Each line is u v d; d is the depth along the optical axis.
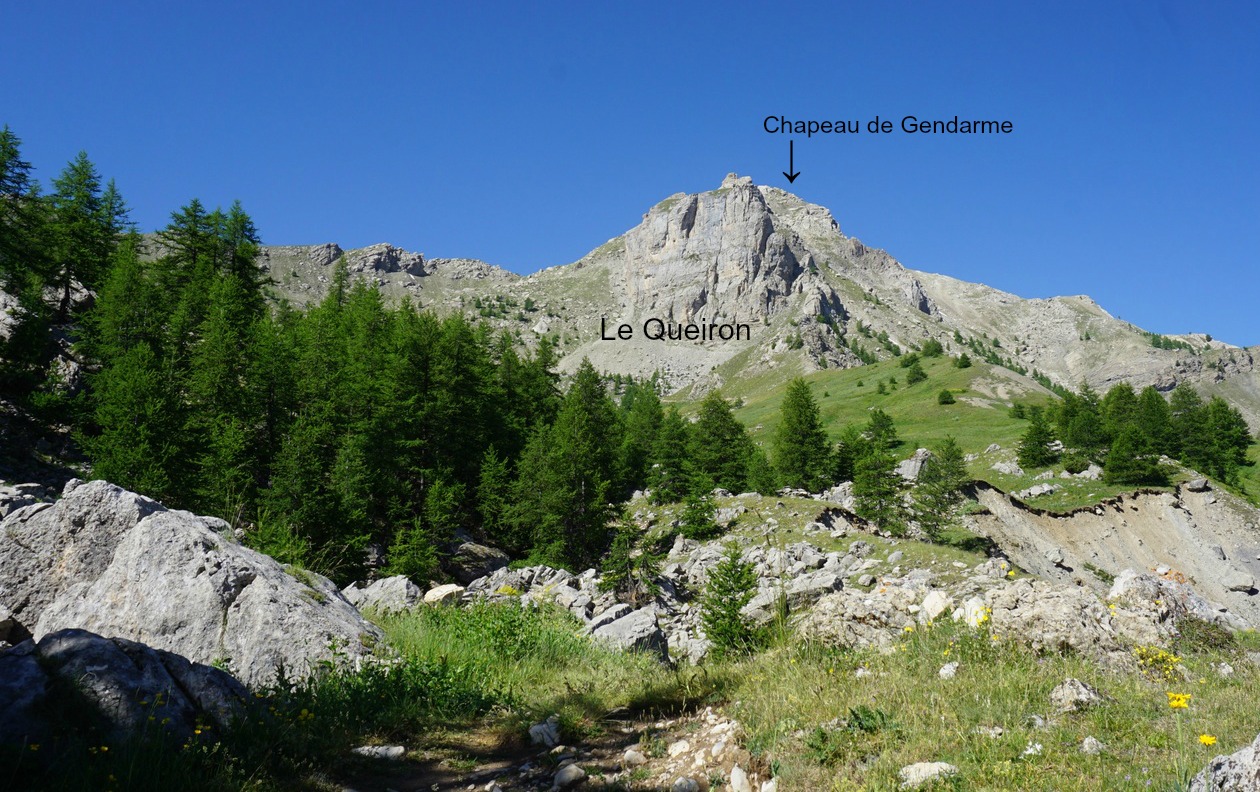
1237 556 69.06
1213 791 3.99
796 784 5.14
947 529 56.69
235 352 46.81
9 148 51.00
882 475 54.31
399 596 15.66
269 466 39.44
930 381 157.25
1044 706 6.37
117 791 5.02
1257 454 117.94
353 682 8.41
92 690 5.84
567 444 47.28
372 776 6.28
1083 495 74.94
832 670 7.79
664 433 72.25
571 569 43.31
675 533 45.62
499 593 18.16
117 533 10.45
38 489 19.05
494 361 73.00
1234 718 6.02
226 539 10.85
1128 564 64.50
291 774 5.97
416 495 47.44
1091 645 8.10
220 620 9.41
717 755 5.92
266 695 7.48
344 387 48.22
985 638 8.27
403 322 63.53
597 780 5.80
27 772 5.09
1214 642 9.08
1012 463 86.25
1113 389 117.75
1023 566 55.00
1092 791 4.54
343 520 34.81
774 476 72.94
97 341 52.91
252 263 73.38
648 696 8.54
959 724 5.94
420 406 50.66
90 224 64.38
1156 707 6.44
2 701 5.52
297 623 9.42
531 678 10.68
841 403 160.12
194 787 5.30
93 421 45.81
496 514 49.38
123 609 9.58
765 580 28.89
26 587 10.18
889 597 10.38
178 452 37.66
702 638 21.08
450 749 7.15
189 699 6.52
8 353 46.91
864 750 5.54
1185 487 76.88
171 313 57.91
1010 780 4.75
